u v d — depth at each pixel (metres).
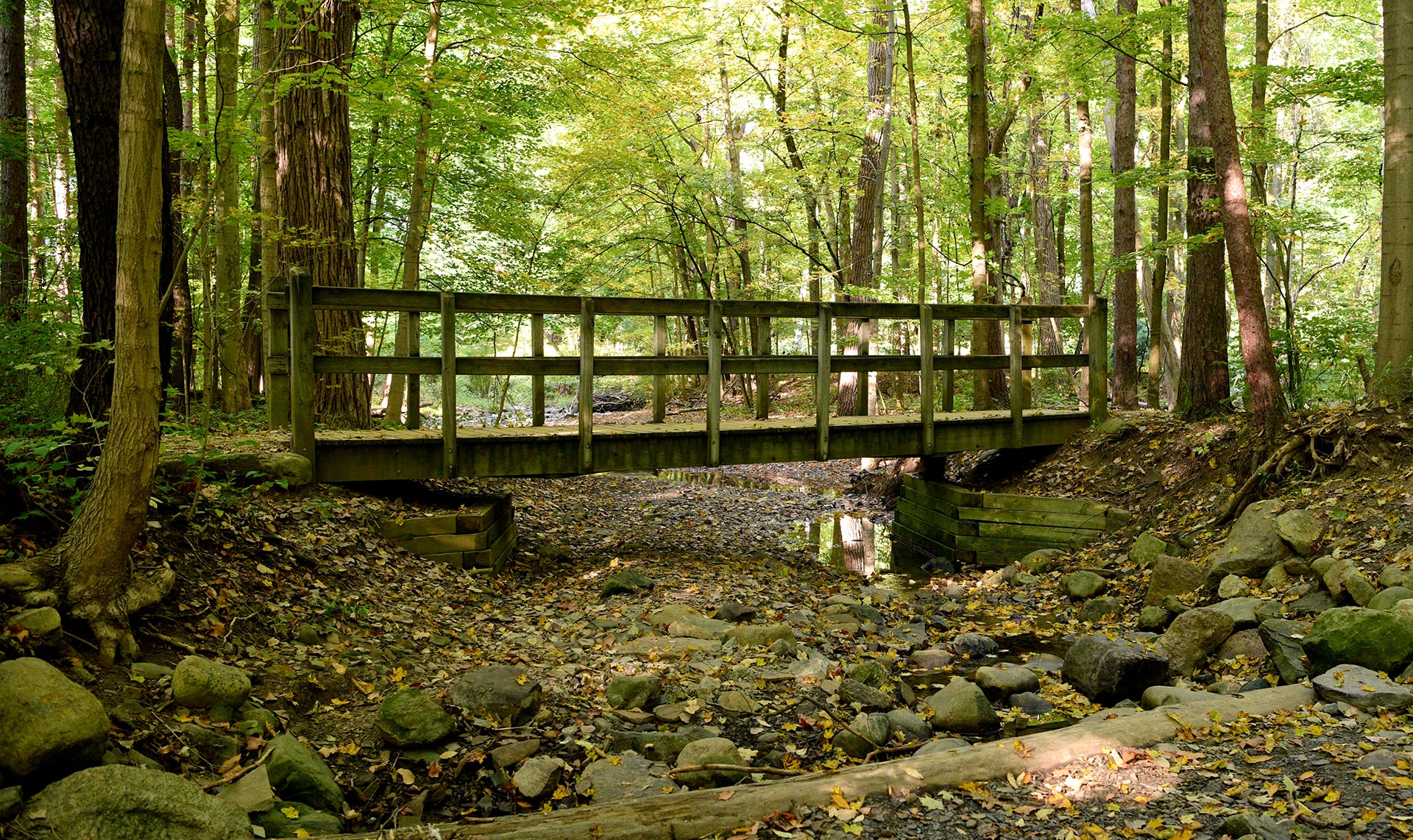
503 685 4.48
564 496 11.84
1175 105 18.05
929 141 17.14
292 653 4.63
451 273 14.10
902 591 7.87
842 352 14.84
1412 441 6.31
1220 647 5.36
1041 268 19.27
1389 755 3.41
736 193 16.94
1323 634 4.50
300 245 8.24
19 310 7.02
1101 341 9.81
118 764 2.94
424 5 9.79
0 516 4.25
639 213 18.92
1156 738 3.84
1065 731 3.87
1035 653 5.93
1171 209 20.44
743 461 8.20
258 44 9.54
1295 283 23.66
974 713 4.50
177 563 4.80
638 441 7.77
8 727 2.88
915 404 17.25
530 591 7.01
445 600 6.21
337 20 8.87
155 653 4.11
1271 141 11.39
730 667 5.26
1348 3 18.75
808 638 6.03
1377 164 12.65
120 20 5.04
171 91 9.18
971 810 3.31
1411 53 6.90
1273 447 7.20
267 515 5.85
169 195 5.73
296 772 3.43
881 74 15.02
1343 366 9.58
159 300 4.93
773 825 3.20
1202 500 7.59
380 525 6.69
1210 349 9.01
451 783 3.77
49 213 15.56
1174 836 3.01
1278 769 3.44
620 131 14.36
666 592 7.01
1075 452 9.59
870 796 3.41
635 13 11.59
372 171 12.70
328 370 6.74
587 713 4.52
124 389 3.90
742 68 18.45
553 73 11.02
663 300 7.73
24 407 5.76
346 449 6.82
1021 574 7.96
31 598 3.70
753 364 8.14
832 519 11.47
